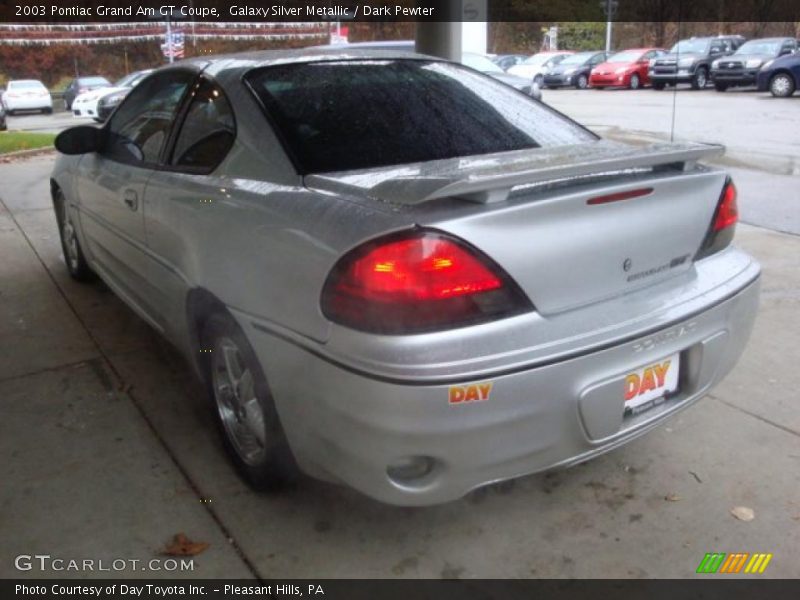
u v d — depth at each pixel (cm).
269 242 232
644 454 297
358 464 211
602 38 3972
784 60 1880
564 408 212
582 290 220
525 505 268
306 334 216
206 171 287
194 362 303
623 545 247
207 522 259
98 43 4100
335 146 262
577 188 220
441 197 198
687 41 2391
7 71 4028
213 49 3312
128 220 344
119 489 278
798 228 622
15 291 491
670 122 1398
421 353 196
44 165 1088
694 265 255
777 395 342
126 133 371
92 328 426
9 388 356
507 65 2723
